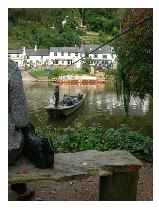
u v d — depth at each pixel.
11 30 36.47
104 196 5.18
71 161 5.08
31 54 42.44
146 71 9.65
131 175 5.15
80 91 30.02
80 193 6.07
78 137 9.16
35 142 4.71
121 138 8.84
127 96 10.06
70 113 18.16
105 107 20.20
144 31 9.45
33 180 4.42
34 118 16.94
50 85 33.53
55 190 6.18
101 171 4.83
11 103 4.62
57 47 45.28
